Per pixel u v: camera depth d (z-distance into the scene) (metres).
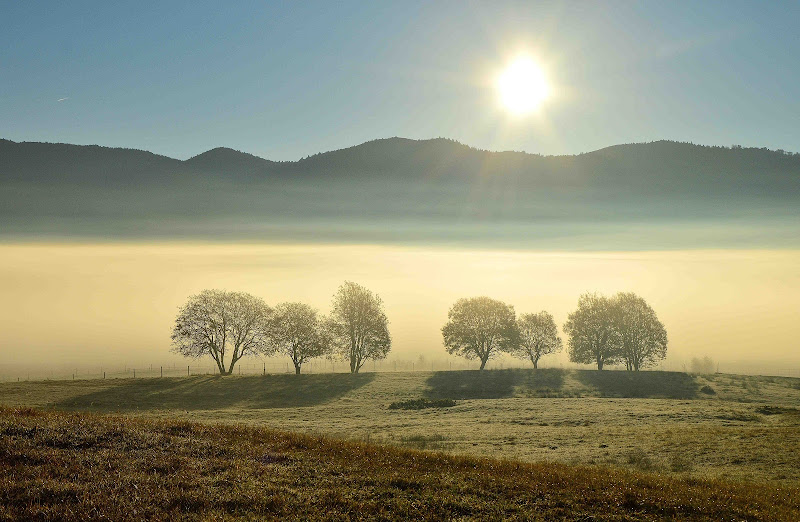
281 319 108.94
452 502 22.67
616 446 41.31
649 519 22.53
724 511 23.80
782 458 36.59
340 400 84.19
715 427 49.41
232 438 30.53
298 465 26.23
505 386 96.62
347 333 111.69
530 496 24.08
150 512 19.98
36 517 19.08
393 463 27.78
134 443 27.45
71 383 90.75
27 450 24.98
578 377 103.31
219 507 20.94
